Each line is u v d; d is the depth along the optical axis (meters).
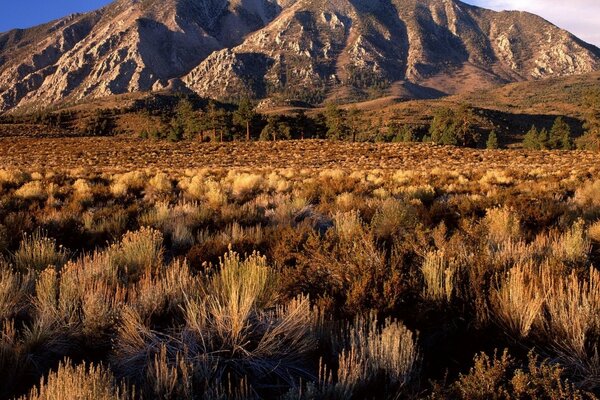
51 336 3.28
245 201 12.72
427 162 41.09
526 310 3.20
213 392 2.53
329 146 62.75
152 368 2.69
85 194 12.65
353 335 3.02
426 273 4.08
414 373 2.79
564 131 83.25
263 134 93.00
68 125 179.12
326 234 6.00
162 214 8.95
